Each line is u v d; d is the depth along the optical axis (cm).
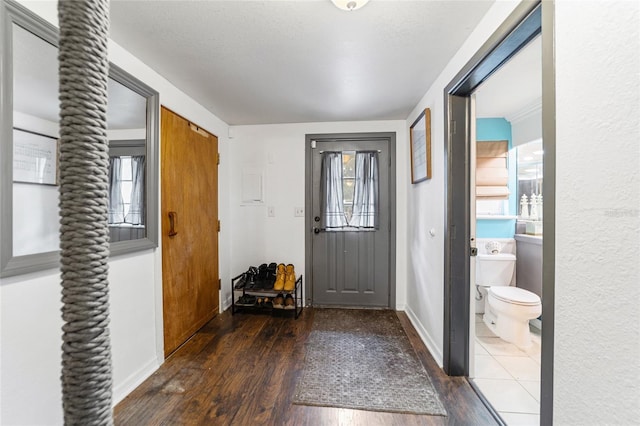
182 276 215
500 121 283
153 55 163
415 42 151
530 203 271
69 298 29
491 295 228
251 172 304
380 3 121
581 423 74
